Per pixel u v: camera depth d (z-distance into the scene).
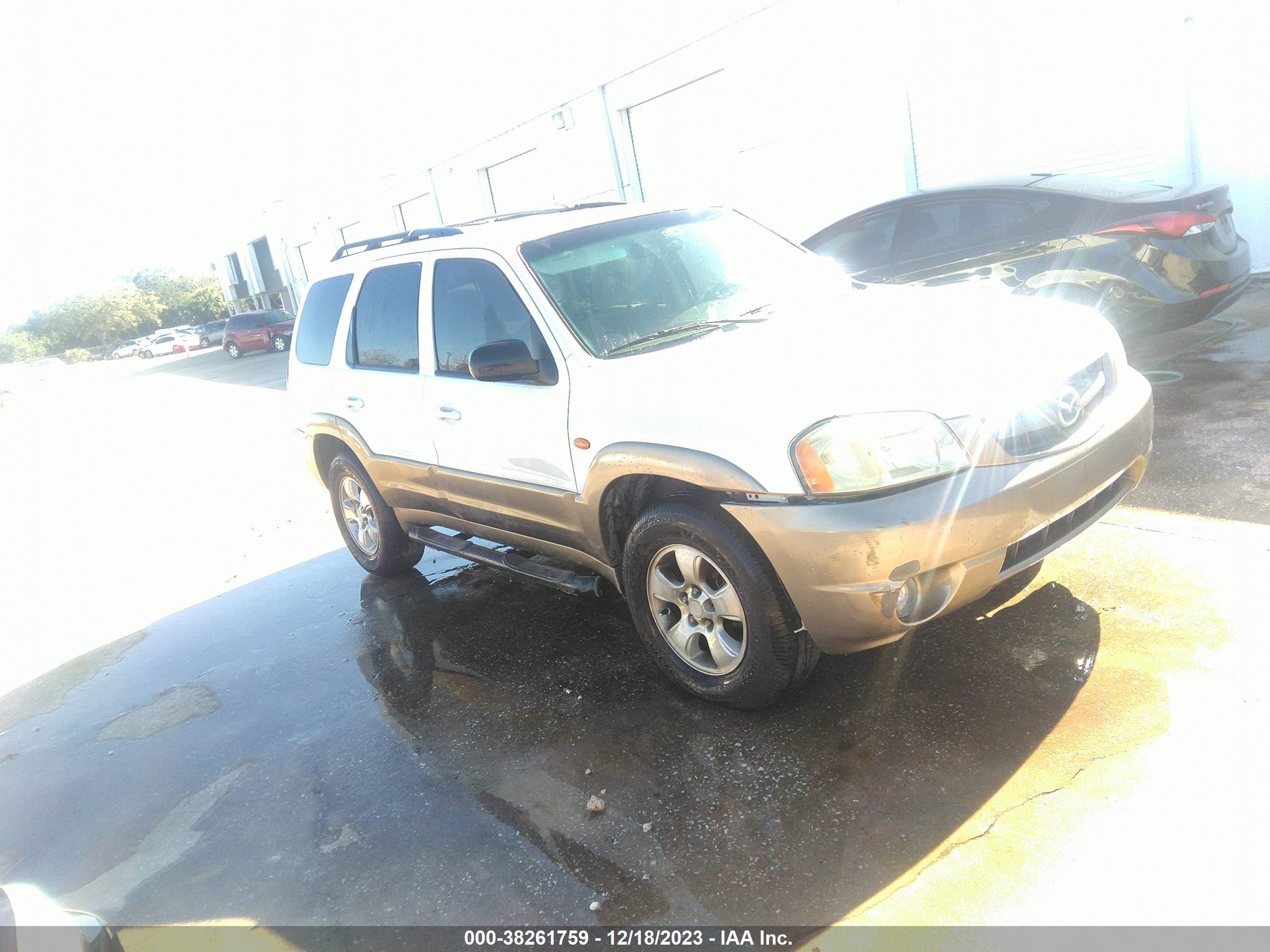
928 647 3.40
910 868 2.37
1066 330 3.23
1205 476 4.36
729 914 2.33
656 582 3.31
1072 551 3.91
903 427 2.68
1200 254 5.66
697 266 3.93
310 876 2.82
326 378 4.98
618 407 3.18
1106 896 2.16
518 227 4.02
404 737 3.56
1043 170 9.87
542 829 2.82
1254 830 2.25
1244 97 8.41
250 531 7.56
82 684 4.89
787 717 3.14
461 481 4.09
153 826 3.31
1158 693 2.84
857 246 7.19
